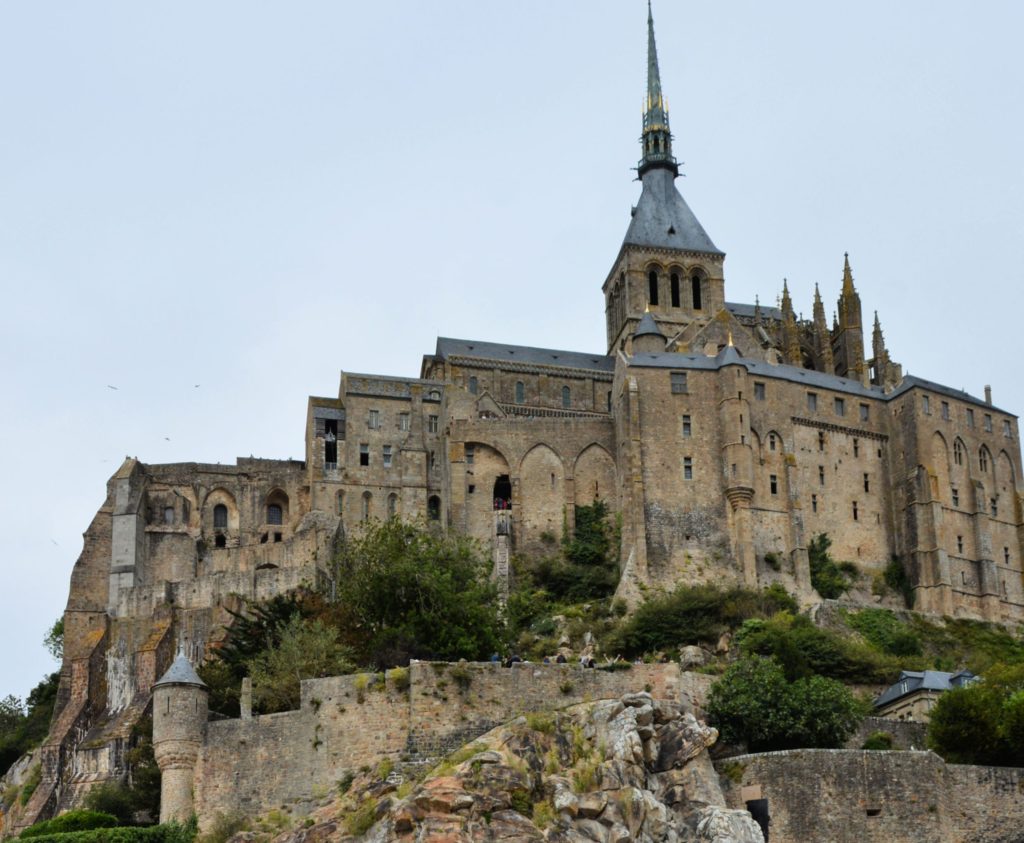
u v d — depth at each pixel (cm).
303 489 17300
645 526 16050
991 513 17188
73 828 9681
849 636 15025
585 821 8181
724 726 9712
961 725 9856
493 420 17350
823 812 8856
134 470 16362
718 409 16625
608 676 9419
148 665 14238
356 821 8262
